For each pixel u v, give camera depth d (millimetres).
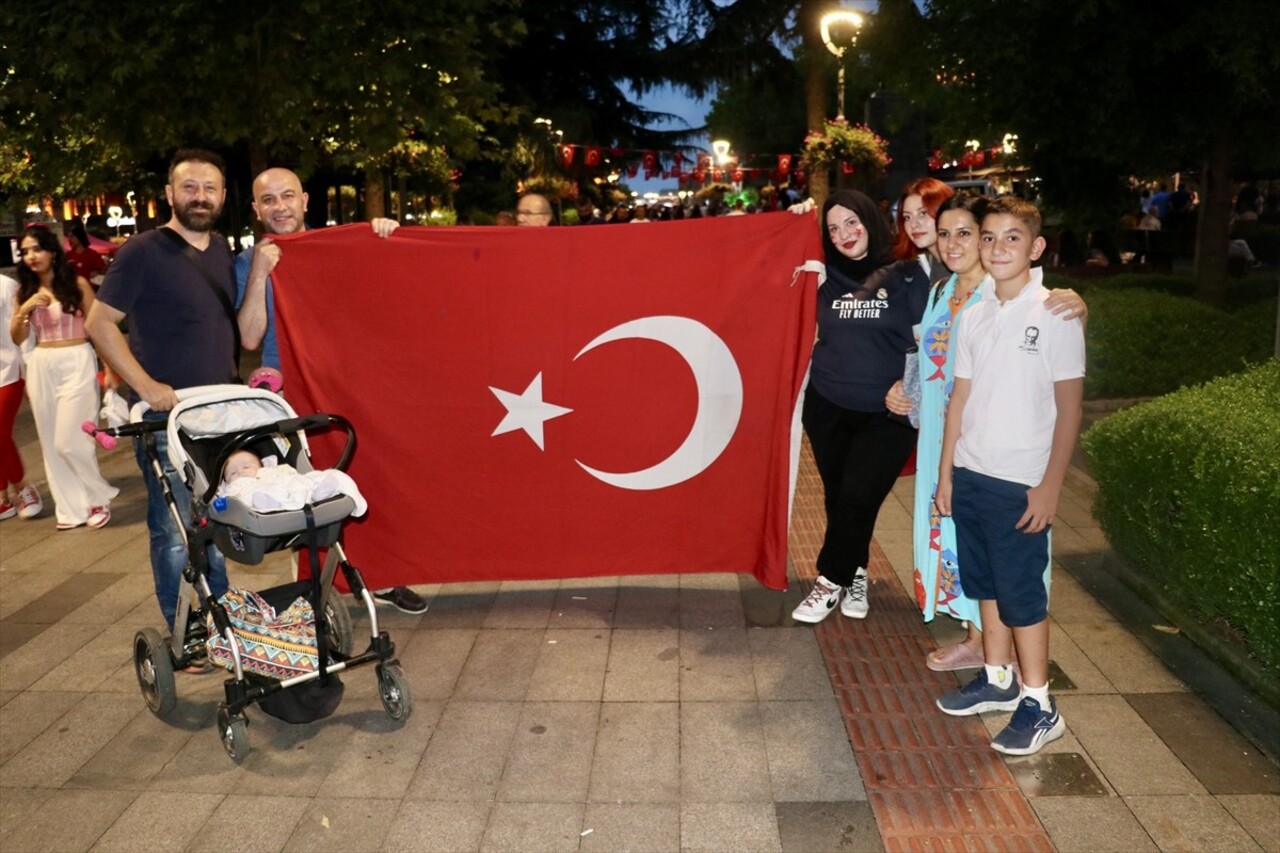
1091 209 11438
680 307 5000
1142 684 4336
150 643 4211
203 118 8031
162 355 4578
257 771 3902
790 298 4965
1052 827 3410
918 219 4707
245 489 3883
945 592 4461
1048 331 3602
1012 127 10211
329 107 8359
